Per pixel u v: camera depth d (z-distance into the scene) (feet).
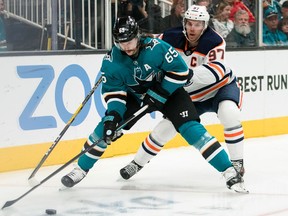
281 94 49.93
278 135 49.67
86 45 40.19
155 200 29.22
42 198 29.84
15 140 36.47
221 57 31.50
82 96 39.19
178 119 29.68
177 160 39.37
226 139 32.55
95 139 30.55
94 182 33.14
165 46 28.73
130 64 28.66
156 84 29.48
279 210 27.17
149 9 42.91
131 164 33.42
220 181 33.19
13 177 34.81
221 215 26.55
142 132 42.37
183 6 44.42
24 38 37.40
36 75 37.09
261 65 48.57
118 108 29.48
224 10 46.60
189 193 30.58
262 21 48.73
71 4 39.29
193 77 31.09
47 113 37.65
